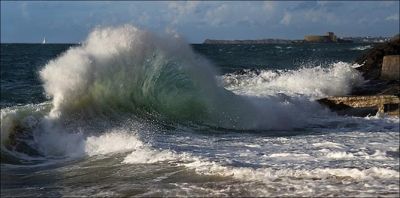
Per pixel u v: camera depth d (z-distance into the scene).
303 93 69.81
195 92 56.75
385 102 61.09
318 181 26.70
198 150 36.06
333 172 28.05
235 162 31.33
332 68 85.31
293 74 81.56
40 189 28.05
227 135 45.84
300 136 44.50
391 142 38.91
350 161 31.05
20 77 108.06
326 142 39.25
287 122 54.59
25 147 37.09
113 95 51.06
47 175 31.22
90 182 29.02
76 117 45.38
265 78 82.19
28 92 76.31
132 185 27.70
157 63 56.72
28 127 39.38
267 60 183.12
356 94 72.19
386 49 104.88
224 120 53.88
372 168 28.28
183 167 30.78
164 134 45.09
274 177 27.69
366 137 42.00
